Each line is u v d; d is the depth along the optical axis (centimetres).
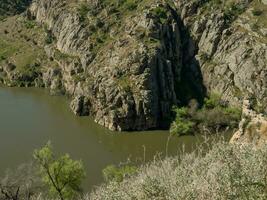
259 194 855
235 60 13038
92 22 15350
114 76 12638
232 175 911
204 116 11238
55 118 12081
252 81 12444
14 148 9431
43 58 16888
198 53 14112
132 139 10962
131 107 11806
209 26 13988
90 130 11388
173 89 12850
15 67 16875
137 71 12481
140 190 1091
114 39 14312
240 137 2052
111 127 11525
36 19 19600
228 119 11156
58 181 5228
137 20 14062
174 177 1095
